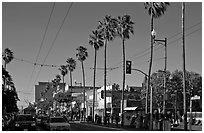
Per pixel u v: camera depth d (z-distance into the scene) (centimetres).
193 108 6269
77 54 8612
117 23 5534
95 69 7262
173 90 7400
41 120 4578
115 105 8444
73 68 10669
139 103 7831
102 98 8994
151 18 4662
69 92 13000
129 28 5428
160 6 4634
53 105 16038
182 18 3784
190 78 7606
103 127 4950
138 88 10725
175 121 5181
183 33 3791
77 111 10725
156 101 7344
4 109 5025
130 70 4128
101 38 7156
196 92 7500
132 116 5356
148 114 4503
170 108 7156
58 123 3525
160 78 7519
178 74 7656
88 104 10338
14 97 5441
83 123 6850
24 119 3712
